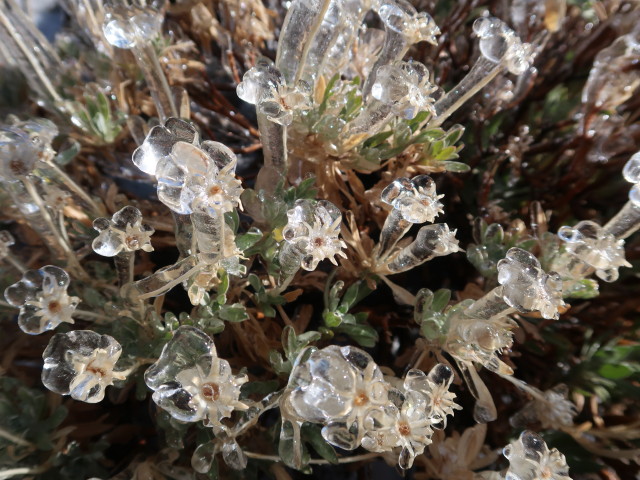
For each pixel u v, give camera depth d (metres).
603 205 0.16
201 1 0.17
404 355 0.14
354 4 0.13
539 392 0.12
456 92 0.13
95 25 0.15
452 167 0.14
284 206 0.12
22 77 0.16
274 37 0.18
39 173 0.12
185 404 0.08
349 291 0.12
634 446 0.13
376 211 0.15
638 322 0.14
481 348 0.11
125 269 0.11
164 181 0.08
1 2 0.14
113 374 0.09
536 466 0.09
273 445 0.12
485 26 0.12
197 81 0.17
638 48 0.14
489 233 0.14
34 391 0.11
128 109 0.16
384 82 0.11
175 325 0.11
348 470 0.14
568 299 0.14
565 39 0.18
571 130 0.17
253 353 0.13
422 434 0.09
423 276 0.16
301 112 0.13
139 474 0.11
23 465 0.11
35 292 0.09
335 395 0.08
